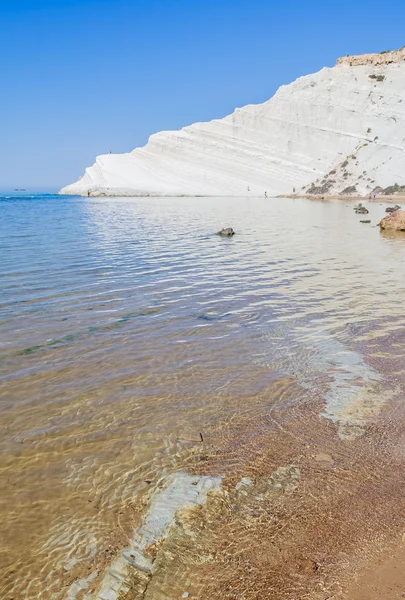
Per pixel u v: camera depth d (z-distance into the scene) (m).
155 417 5.77
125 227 28.41
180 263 15.88
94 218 35.81
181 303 10.83
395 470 4.71
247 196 87.81
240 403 6.12
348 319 9.70
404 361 7.52
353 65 94.81
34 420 5.68
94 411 5.91
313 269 14.99
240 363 7.41
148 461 4.89
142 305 10.59
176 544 3.78
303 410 5.94
